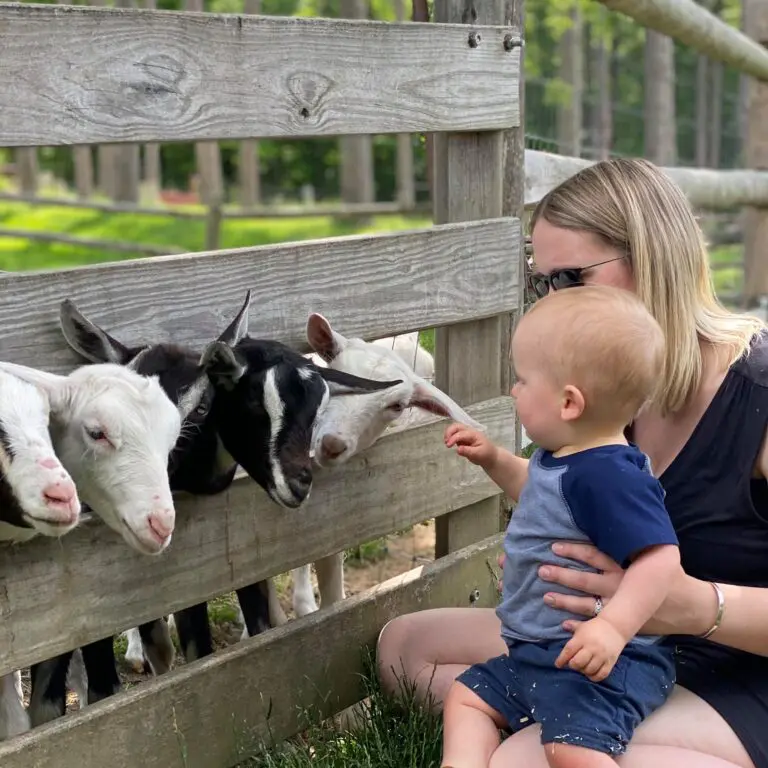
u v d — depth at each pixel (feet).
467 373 13.34
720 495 8.74
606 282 9.12
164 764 9.51
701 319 8.93
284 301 10.80
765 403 8.54
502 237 13.04
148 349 9.53
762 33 27.81
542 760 8.35
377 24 11.11
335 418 11.10
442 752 9.80
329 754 10.06
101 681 10.82
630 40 72.28
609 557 8.20
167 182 90.84
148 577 9.50
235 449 10.17
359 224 55.88
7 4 8.27
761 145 28.84
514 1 12.92
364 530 11.69
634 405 8.23
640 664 8.36
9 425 7.87
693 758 8.08
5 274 8.87
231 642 14.71
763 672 8.64
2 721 9.73
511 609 8.79
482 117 12.62
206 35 9.62
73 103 8.78
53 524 7.77
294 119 10.48
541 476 8.46
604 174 9.20
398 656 10.84
